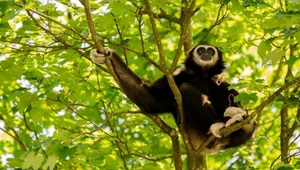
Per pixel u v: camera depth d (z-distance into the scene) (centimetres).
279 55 1095
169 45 2038
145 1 1099
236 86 1138
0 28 1237
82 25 1338
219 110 1479
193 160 1266
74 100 1453
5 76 1264
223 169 1788
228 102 1468
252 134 1366
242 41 1448
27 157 1073
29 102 1270
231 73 1991
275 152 1738
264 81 1208
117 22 1338
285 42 1123
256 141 1717
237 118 1244
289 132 1466
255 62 2031
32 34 1345
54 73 1423
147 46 1443
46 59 1480
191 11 1122
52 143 1148
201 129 1339
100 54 1198
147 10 1100
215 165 1844
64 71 1383
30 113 1405
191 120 1340
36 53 1367
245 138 1352
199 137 1349
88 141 1402
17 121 1653
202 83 1502
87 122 1373
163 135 1631
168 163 1625
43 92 1367
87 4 1062
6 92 1623
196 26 1962
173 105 1376
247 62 1997
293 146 1677
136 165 1478
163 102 1355
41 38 1430
